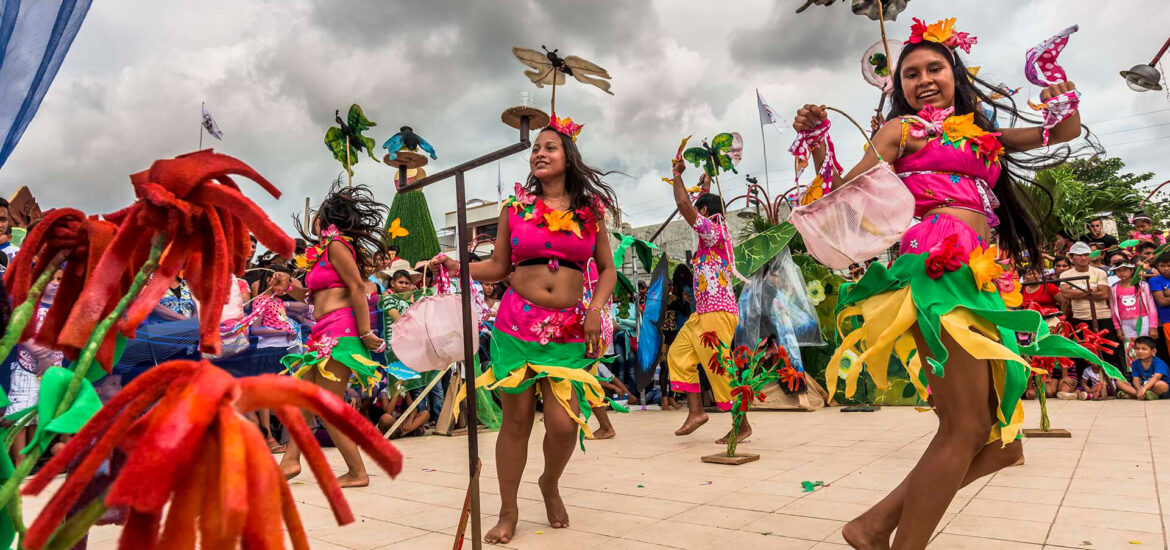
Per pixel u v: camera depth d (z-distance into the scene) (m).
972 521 2.80
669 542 2.66
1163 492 3.16
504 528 2.81
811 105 2.29
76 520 0.74
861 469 3.99
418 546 2.73
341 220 4.35
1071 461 3.99
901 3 2.80
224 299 0.88
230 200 0.90
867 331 2.17
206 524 0.64
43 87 1.47
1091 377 7.86
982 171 2.28
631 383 9.11
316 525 3.08
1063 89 2.34
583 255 3.13
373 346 4.33
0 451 1.06
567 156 3.18
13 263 1.06
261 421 5.29
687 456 4.75
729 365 4.54
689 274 7.66
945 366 2.01
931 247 2.12
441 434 6.55
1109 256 9.53
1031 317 1.90
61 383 0.92
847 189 2.18
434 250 9.66
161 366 0.73
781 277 7.75
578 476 4.11
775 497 3.35
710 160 5.75
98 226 1.01
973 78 2.60
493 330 3.12
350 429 0.75
